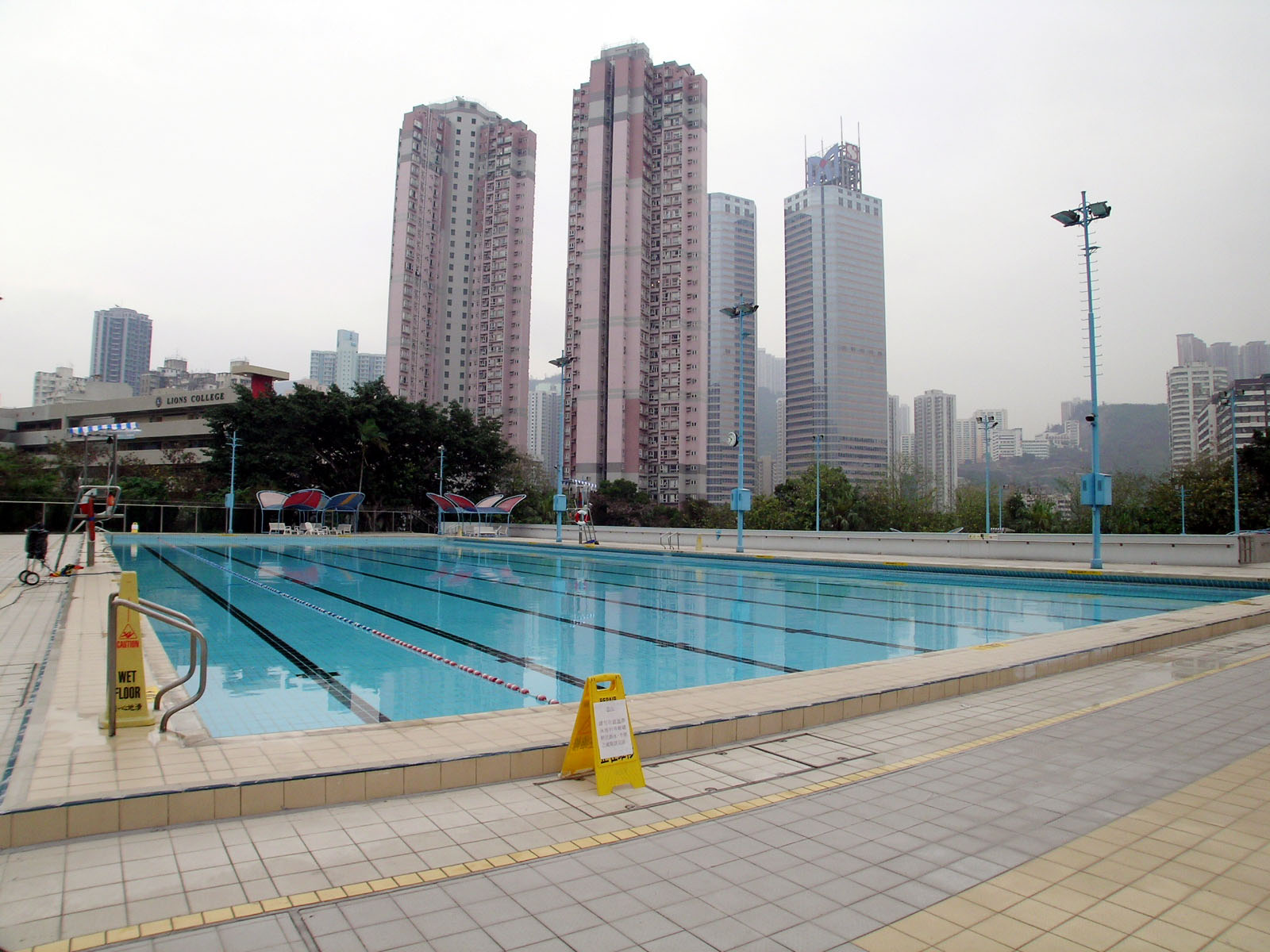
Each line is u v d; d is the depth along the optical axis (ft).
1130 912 8.46
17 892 8.80
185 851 10.06
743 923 8.27
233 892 8.92
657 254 239.91
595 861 9.91
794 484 164.86
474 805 12.01
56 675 19.88
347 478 144.56
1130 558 60.44
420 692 22.43
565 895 8.94
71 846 10.18
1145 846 10.29
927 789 12.69
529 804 12.05
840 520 143.02
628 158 236.02
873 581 59.11
